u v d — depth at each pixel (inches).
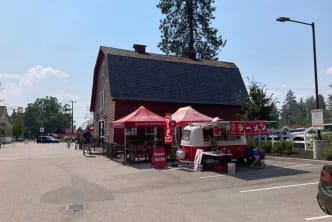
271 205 317.7
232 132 570.9
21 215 306.2
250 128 585.3
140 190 418.3
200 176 517.3
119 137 1011.3
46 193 407.8
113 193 402.6
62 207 334.6
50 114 5231.3
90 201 359.6
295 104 5383.9
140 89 1056.2
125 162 710.5
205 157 607.8
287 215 282.2
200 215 291.0
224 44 1801.2
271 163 652.1
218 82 1230.9
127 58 1122.7
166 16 1793.8
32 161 812.6
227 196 365.1
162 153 654.5
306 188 390.9
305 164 612.7
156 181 483.5
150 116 767.1
